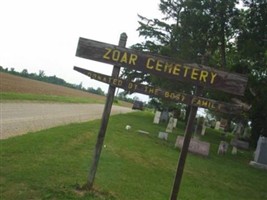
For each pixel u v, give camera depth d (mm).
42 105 31469
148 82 42625
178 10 45625
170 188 10828
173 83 31188
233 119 40938
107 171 11047
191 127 8250
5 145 11859
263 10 33625
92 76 8734
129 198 8820
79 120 25016
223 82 8164
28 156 10812
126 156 14305
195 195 10984
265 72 36031
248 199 12406
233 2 34750
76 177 9461
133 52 8531
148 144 19297
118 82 8656
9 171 9062
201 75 8234
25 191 7922
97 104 57219
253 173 18891
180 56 35906
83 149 13445
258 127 38531
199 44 36062
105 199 8242
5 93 33875
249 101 33062
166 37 46562
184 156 8234
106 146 15438
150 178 11539
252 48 32812
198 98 8266
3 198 7426
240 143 34156
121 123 28000
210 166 17609
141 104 74500
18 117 20344
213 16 35594
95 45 8703
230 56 40562
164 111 43594
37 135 14508
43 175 9109
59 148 12680
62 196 7930
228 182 14664
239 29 35906
